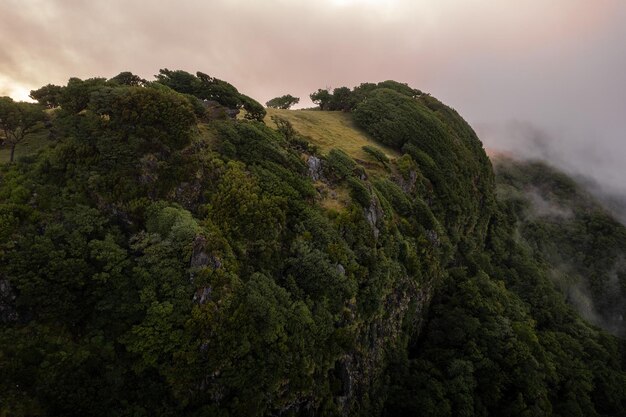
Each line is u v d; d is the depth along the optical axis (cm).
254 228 4219
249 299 3603
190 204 4209
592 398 7194
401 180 7650
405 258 5956
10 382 2811
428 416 4859
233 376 3312
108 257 3469
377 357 5059
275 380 3478
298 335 3769
